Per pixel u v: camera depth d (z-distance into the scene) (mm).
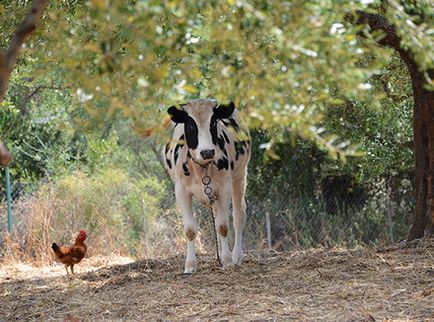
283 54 5516
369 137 19672
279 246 24047
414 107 14195
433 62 6738
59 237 20047
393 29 11797
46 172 24984
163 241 21422
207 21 6441
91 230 20312
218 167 13422
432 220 14203
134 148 31266
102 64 5824
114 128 30000
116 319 10281
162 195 23844
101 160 26109
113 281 13516
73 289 13031
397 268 11836
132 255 20234
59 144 25734
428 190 14219
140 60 5996
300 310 9633
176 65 6363
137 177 29484
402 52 13117
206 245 21406
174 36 5891
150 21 5527
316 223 24422
